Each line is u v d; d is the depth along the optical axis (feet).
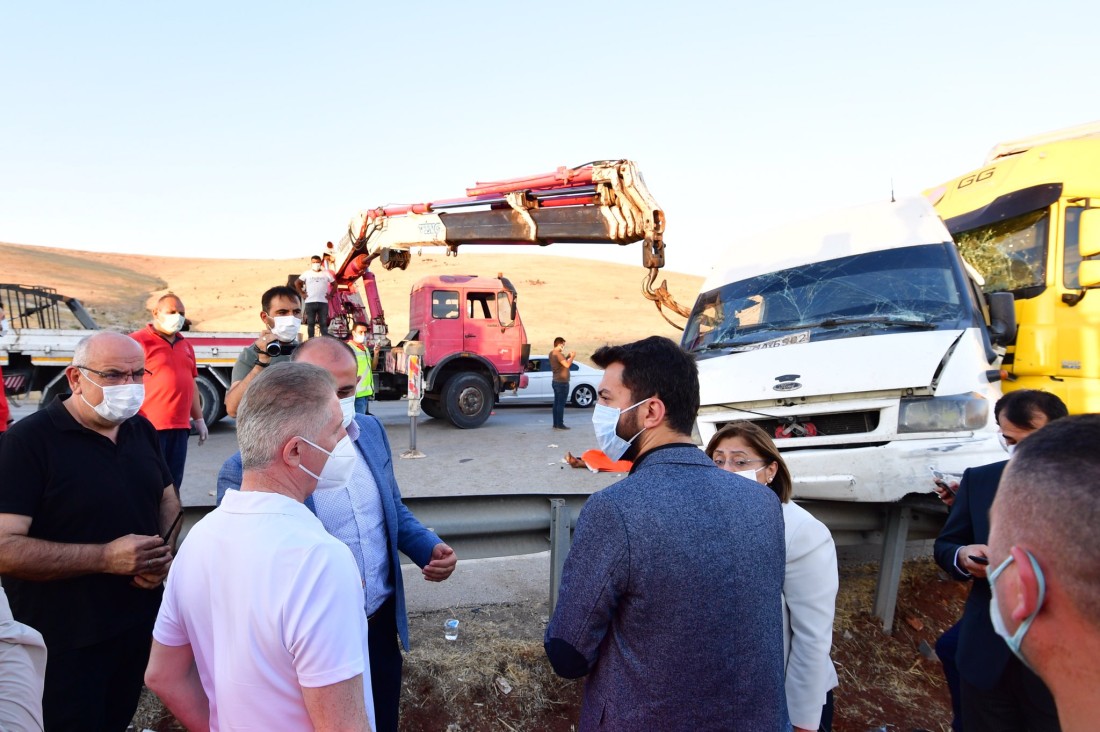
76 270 302.25
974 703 8.21
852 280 17.47
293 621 4.40
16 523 7.49
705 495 5.37
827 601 7.43
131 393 8.29
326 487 5.57
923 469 13.46
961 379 13.80
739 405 15.78
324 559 4.61
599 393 6.27
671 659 4.97
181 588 4.96
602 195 23.17
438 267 263.29
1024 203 20.21
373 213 33.65
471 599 15.46
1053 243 19.44
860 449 14.02
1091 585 2.63
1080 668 2.72
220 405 37.96
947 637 10.16
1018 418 8.61
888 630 14.84
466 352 41.83
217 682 4.60
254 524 4.72
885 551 14.99
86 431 8.31
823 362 15.03
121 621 8.27
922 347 14.38
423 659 12.50
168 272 352.28
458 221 28.55
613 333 145.38
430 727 11.18
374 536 8.00
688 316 22.47
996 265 21.33
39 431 7.98
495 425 43.93
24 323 40.78
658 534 5.04
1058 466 2.83
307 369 5.37
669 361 5.90
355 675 4.53
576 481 26.66
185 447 15.88
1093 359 18.24
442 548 8.53
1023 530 2.89
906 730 12.54
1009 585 2.98
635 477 5.55
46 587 7.95
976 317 15.24
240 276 305.12
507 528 12.89
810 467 14.47
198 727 5.17
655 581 4.99
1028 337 19.54
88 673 8.11
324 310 38.65
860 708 12.98
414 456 31.58
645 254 22.88
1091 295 18.57
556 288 225.56
